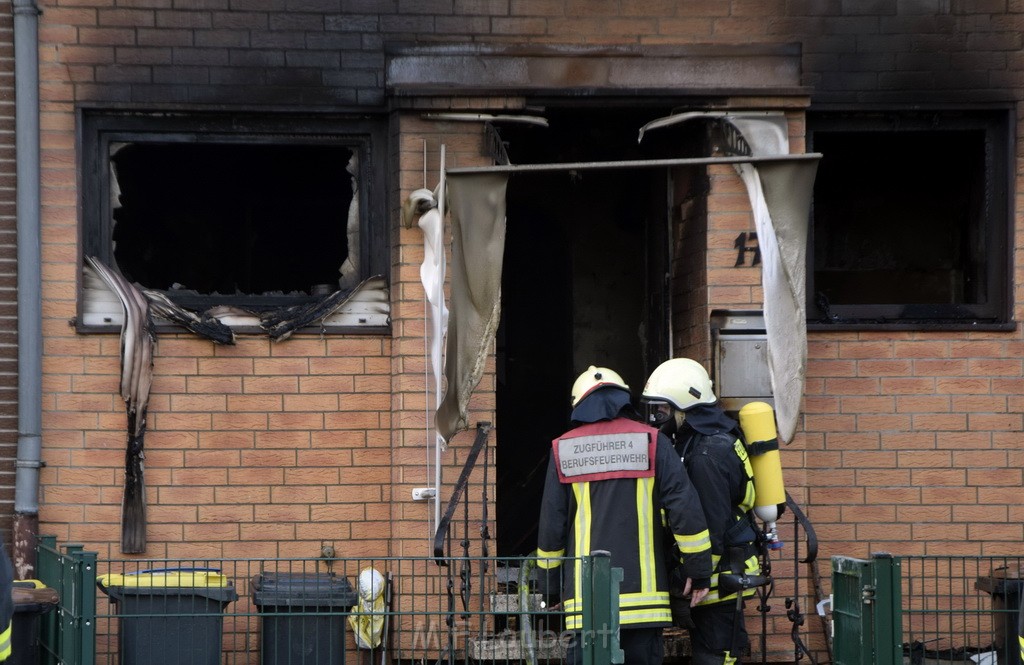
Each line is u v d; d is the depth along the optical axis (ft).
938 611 30.50
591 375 30.55
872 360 36.14
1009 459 36.14
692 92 34.94
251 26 35.14
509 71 34.83
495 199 31.71
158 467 34.71
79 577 27.50
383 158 35.68
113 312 34.76
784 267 32.58
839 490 35.86
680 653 34.37
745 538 30.60
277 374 35.12
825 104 36.17
